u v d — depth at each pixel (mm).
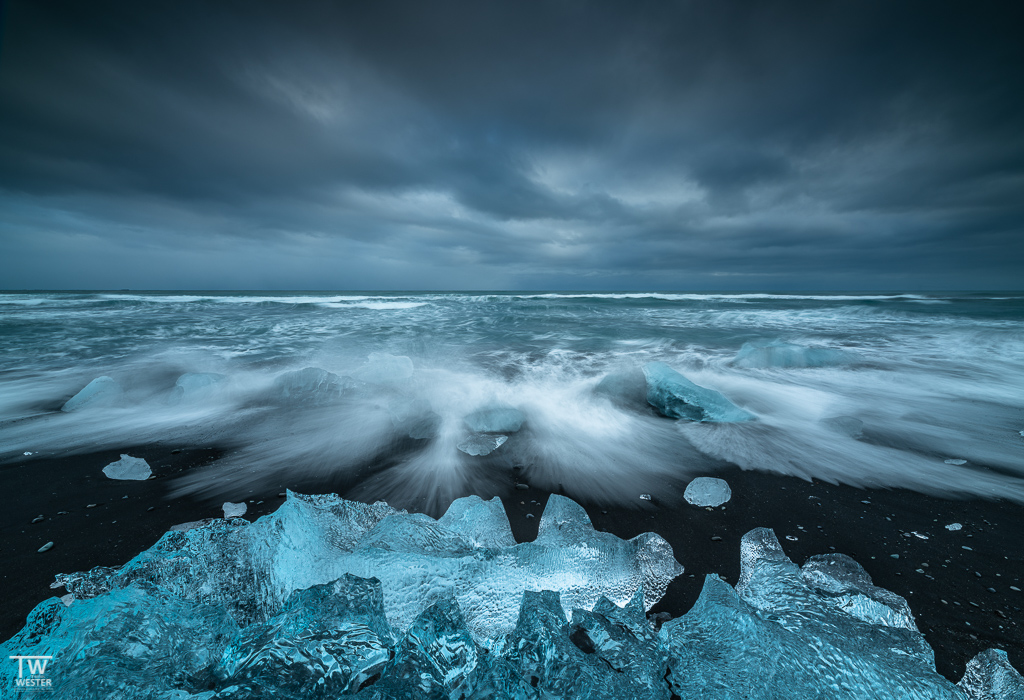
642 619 1489
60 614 1236
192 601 1393
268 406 4992
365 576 1536
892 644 1384
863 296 32188
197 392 5184
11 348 8656
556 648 1215
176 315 15555
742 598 1744
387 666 1136
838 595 1683
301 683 1056
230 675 1101
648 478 3291
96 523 2559
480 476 3312
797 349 7477
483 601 1565
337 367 7309
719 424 4430
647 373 5293
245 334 10992
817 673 1201
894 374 6703
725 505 2863
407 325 13422
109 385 5188
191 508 2771
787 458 3658
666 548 2199
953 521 2641
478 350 9141
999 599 1914
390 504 2871
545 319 15594
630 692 1124
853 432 4219
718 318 15734
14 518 2609
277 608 1485
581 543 1985
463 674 1189
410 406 4652
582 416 4715
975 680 1474
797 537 2457
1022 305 20312
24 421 4469
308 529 1819
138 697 988
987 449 3822
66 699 978
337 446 3861
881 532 2514
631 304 23797
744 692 1166
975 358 7914
